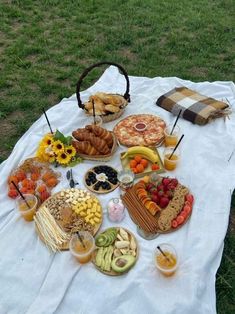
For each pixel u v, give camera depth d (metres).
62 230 1.09
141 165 1.25
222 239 1.08
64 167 1.31
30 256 1.07
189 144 1.39
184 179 1.25
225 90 1.71
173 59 2.20
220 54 2.23
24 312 0.97
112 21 2.62
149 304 0.95
